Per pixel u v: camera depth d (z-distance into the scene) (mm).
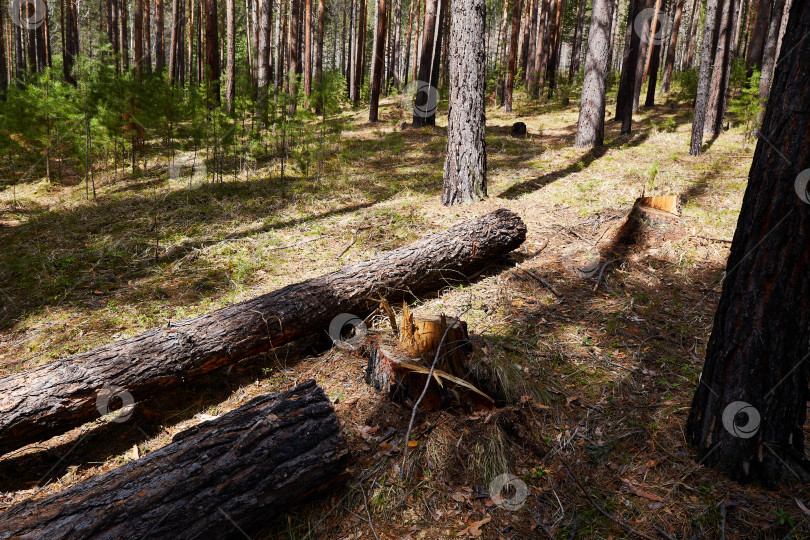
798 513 2480
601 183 8312
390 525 2621
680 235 5820
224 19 29109
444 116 17375
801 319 2549
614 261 5484
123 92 9812
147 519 2223
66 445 3279
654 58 18781
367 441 3051
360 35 24062
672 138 12469
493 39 29125
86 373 3174
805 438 2945
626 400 3395
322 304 4094
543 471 2857
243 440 2547
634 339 4133
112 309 4711
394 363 3273
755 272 2568
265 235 6457
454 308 4699
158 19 21766
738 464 2680
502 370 3404
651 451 2957
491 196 7844
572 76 23812
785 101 2383
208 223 6965
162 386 3463
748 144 11359
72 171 10352
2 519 2201
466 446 2941
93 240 6344
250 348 3764
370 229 6559
